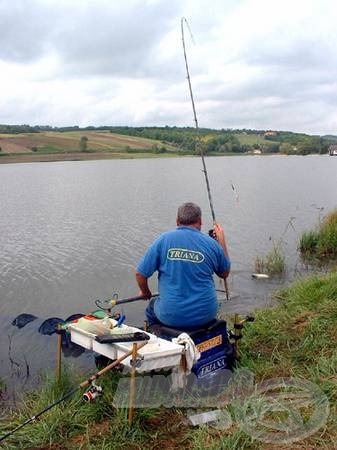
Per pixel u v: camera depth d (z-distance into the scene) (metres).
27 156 83.88
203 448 4.08
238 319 5.95
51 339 8.17
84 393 4.78
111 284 12.41
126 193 35.66
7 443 4.41
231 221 21.88
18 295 11.48
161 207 27.34
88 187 41.47
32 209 27.09
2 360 7.38
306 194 33.19
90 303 10.94
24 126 104.88
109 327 4.88
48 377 5.88
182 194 34.41
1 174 60.28
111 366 4.54
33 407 5.30
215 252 5.35
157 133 104.56
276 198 30.92
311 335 6.19
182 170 64.75
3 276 13.14
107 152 91.50
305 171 60.97
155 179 49.72
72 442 4.39
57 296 11.44
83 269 13.88
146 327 5.59
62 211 26.16
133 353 4.39
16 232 19.81
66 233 19.53
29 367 7.11
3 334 8.47
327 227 15.74
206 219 22.61
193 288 5.17
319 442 4.04
